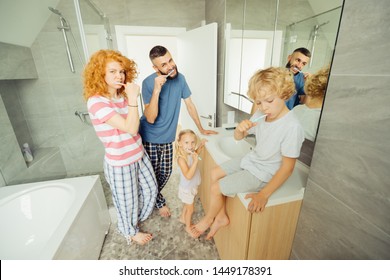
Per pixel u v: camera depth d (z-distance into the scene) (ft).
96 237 4.52
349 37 1.77
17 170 5.72
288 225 2.93
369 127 1.69
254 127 3.35
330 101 2.06
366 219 1.85
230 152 4.97
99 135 3.66
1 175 5.15
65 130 7.47
